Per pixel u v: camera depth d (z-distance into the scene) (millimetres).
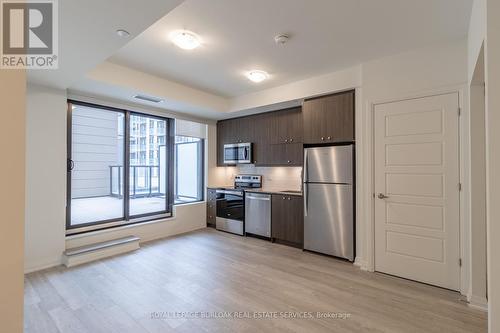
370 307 2330
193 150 5570
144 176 4773
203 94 4418
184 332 1954
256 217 4582
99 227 3902
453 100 2670
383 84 3092
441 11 2156
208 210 5441
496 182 1433
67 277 2902
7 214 697
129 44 2725
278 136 4629
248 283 2797
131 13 1752
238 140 5281
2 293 690
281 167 4957
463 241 2600
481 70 2113
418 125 2875
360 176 3348
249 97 4527
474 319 2150
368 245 3203
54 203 3264
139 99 3928
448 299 2482
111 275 2971
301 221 4012
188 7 2078
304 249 3896
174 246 4098
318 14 2189
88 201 4121
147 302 2383
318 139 3768
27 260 3057
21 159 720
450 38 2625
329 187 3643
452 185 2680
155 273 3035
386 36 2578
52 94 3244
